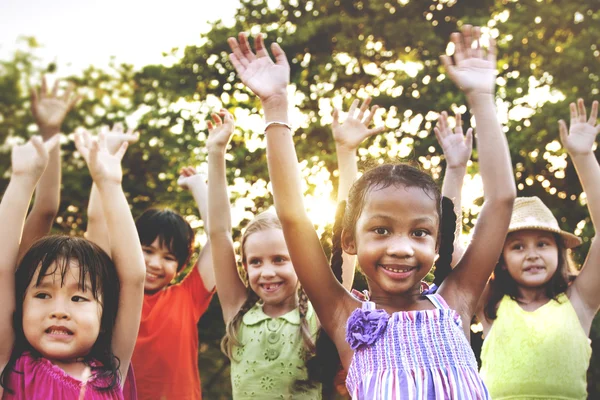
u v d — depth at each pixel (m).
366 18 10.87
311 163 10.07
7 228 2.80
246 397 3.73
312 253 2.66
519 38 10.20
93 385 2.78
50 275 2.77
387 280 2.53
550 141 9.48
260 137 11.02
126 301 2.98
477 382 2.49
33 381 2.71
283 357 3.71
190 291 4.52
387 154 9.51
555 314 4.08
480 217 2.76
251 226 3.92
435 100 9.98
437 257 2.93
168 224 4.61
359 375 2.53
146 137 11.67
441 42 10.52
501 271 4.34
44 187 3.57
